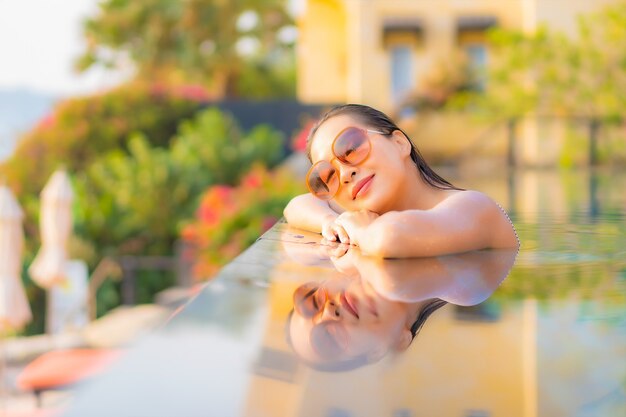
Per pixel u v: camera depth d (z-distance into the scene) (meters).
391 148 2.25
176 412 0.70
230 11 27.91
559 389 0.79
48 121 13.66
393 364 0.88
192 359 0.88
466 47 14.04
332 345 0.95
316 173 2.25
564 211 3.52
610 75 10.91
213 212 9.13
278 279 1.48
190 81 28.73
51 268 8.55
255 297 1.28
